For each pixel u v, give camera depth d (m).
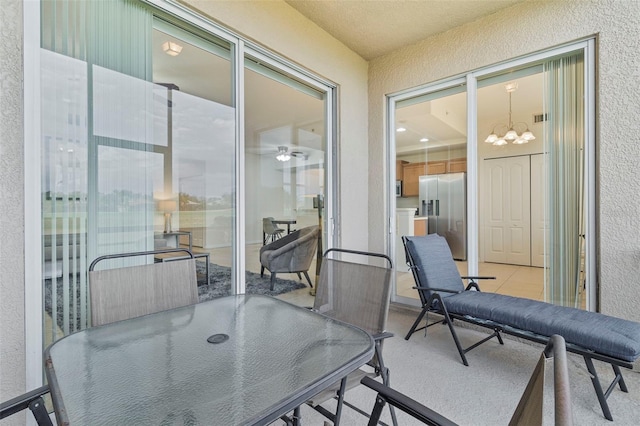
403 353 2.37
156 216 1.89
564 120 2.52
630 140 2.12
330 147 3.26
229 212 2.29
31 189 1.42
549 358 0.61
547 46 2.46
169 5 1.92
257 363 0.97
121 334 1.19
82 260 1.59
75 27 1.58
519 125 3.92
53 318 1.49
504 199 4.68
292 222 2.86
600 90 2.23
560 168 2.54
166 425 0.71
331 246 3.25
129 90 1.78
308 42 2.81
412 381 1.98
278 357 1.01
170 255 1.95
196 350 1.06
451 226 3.30
